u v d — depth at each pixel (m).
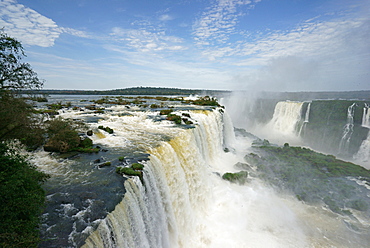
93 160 13.92
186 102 57.06
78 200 9.55
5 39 7.64
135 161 13.42
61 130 16.12
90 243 7.46
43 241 7.24
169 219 12.93
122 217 9.16
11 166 7.47
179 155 17.45
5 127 9.06
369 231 15.43
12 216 6.37
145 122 25.97
